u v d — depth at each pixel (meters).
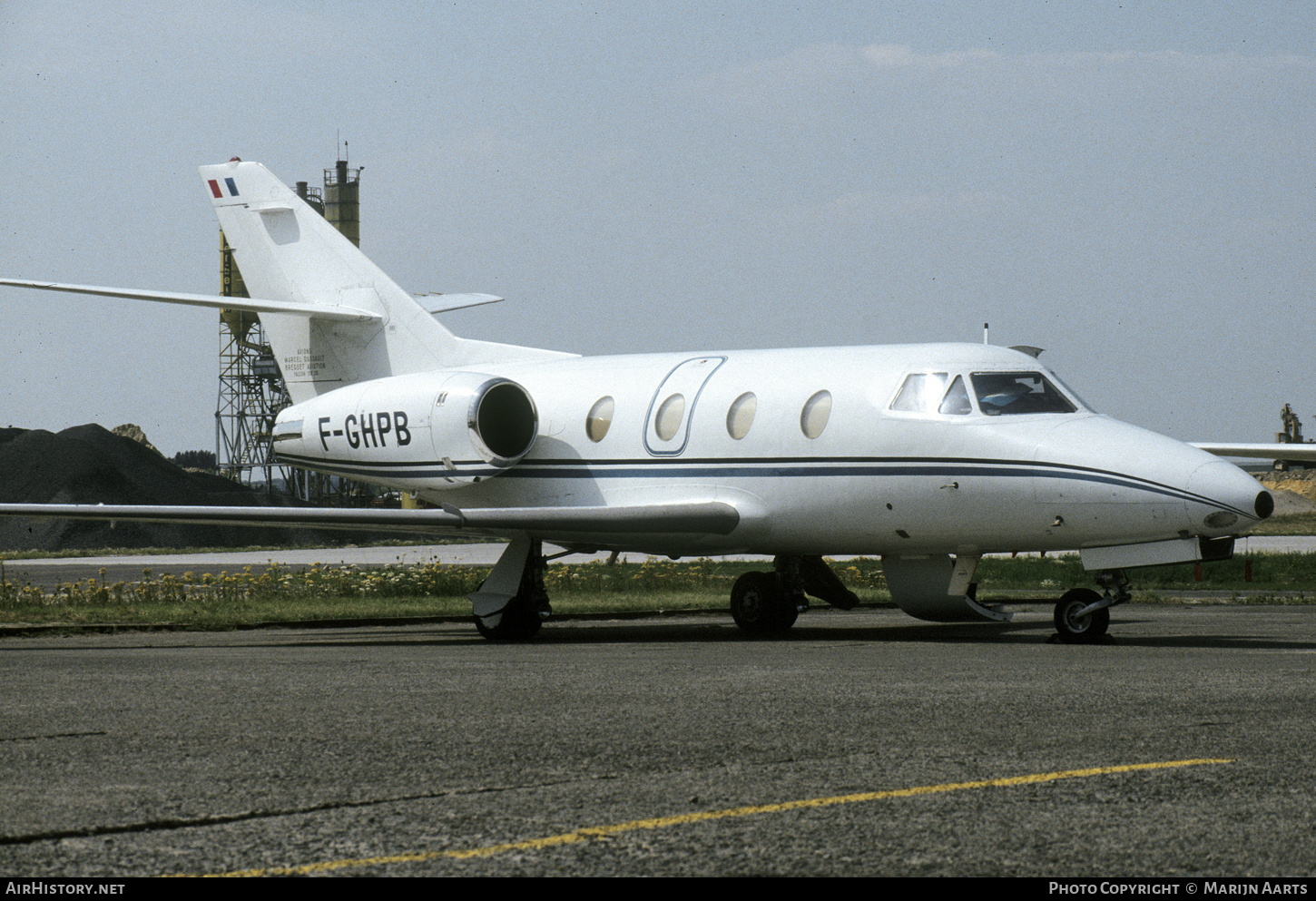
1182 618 49.84
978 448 37.50
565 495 46.47
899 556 42.28
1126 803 13.98
